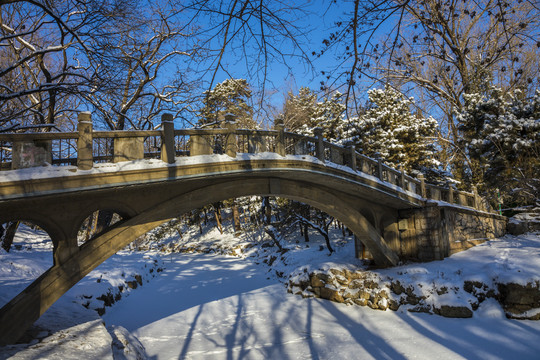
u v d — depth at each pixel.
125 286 16.94
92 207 7.64
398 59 4.77
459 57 14.56
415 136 22.42
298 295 15.96
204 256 31.89
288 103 23.64
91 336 7.14
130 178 7.54
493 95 16.98
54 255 7.20
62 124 17.06
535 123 14.00
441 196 16.86
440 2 5.28
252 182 10.45
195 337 11.52
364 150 21.16
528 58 16.94
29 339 6.84
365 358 9.38
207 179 9.27
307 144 11.50
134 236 8.10
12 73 14.93
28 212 6.84
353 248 20.53
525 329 9.84
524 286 10.59
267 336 11.58
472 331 10.16
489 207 19.47
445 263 13.44
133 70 14.05
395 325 11.41
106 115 11.91
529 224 19.30
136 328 12.13
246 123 12.89
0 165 6.59
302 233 29.41
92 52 10.23
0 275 11.71
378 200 14.34
